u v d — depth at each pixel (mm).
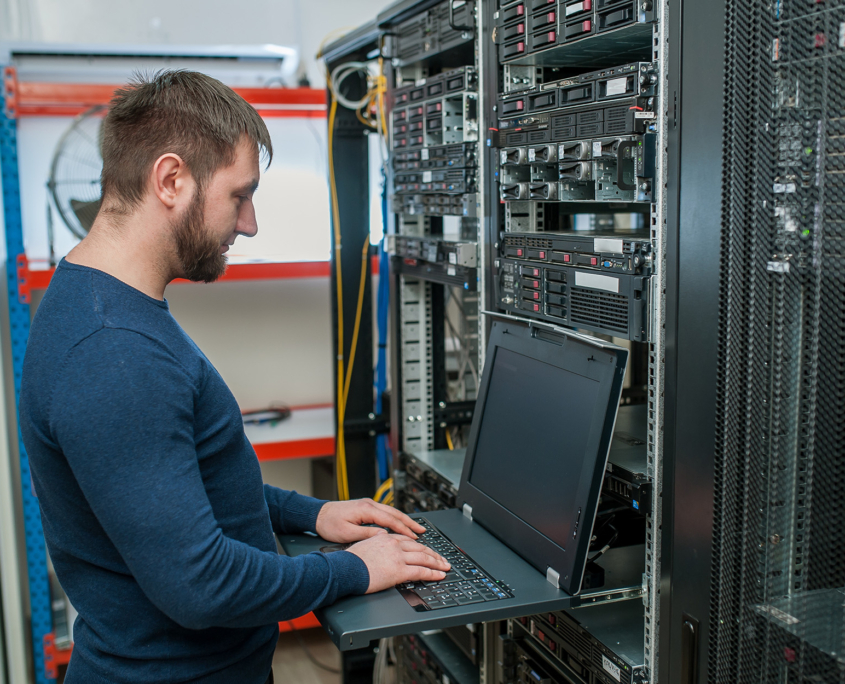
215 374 1017
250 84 2713
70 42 2605
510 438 1399
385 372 2615
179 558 854
